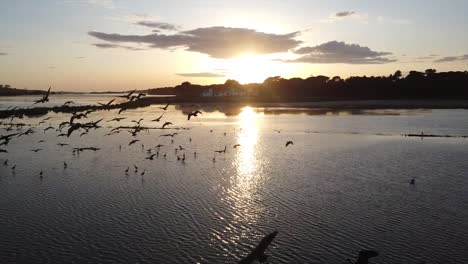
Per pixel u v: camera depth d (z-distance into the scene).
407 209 33.72
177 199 37.00
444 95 194.75
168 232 29.36
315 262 24.69
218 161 54.06
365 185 41.12
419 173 45.81
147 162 53.75
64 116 123.69
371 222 30.89
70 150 63.19
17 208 35.03
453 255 25.48
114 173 47.59
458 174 44.97
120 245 27.27
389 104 166.38
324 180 43.28
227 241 27.84
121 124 101.81
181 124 103.25
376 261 24.84
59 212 33.84
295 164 51.59
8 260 25.41
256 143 69.56
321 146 65.38
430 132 79.94
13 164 52.78
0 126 97.69
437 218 31.59
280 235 28.67
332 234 28.75
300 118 117.00
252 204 35.38
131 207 34.91
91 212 33.75
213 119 117.69
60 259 25.48
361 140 71.38
